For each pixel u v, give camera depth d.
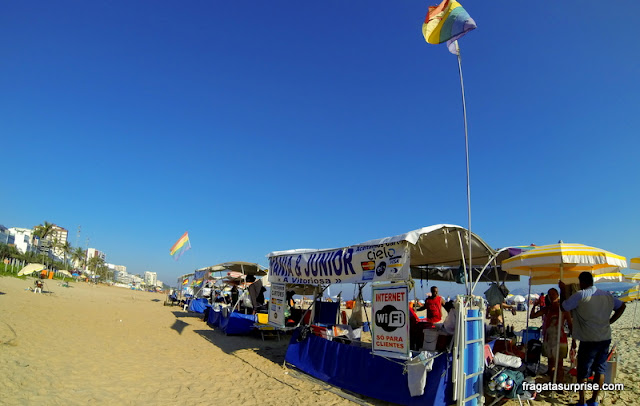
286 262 10.09
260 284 14.68
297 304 19.75
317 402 6.80
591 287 6.25
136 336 13.40
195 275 26.12
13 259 80.19
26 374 7.19
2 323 12.73
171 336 14.05
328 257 8.36
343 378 7.72
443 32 7.20
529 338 9.75
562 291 6.92
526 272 8.51
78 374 7.63
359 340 9.66
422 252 8.41
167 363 9.41
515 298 31.86
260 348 12.27
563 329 7.50
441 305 8.49
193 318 21.67
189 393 7.05
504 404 6.66
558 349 6.96
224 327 15.42
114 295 45.75
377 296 6.95
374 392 6.93
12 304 19.47
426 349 7.25
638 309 32.53
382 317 6.78
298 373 8.82
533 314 8.43
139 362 9.26
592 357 6.08
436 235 7.43
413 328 8.09
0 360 7.94
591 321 6.10
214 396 6.96
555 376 6.98
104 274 137.62
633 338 15.16
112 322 16.94
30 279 55.72
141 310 25.44
